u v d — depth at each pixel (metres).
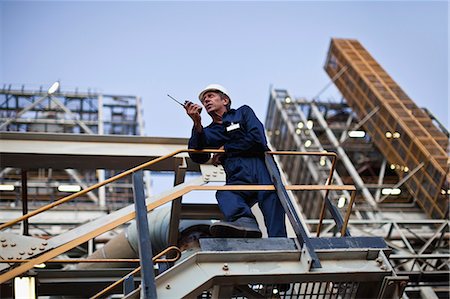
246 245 5.25
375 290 5.37
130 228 10.70
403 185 34.56
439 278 18.72
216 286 5.15
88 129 34.66
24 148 9.00
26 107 34.91
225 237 5.55
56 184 28.95
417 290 19.30
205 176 8.22
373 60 43.38
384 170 36.50
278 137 41.44
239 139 6.33
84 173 30.89
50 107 36.12
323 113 42.09
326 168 34.81
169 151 9.39
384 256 5.31
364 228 26.56
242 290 5.49
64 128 34.44
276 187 5.89
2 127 33.19
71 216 25.98
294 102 40.81
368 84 38.94
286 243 5.36
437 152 31.84
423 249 20.67
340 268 5.20
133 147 9.39
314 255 5.13
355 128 37.69
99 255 10.91
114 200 28.95
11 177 29.56
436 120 35.91
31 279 7.04
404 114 35.31
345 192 32.19
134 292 4.95
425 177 31.78
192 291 4.86
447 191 29.86
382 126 36.81
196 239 9.02
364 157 38.38
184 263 4.98
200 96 6.84
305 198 34.97
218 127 6.39
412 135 33.25
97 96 38.94
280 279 5.11
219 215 8.36
